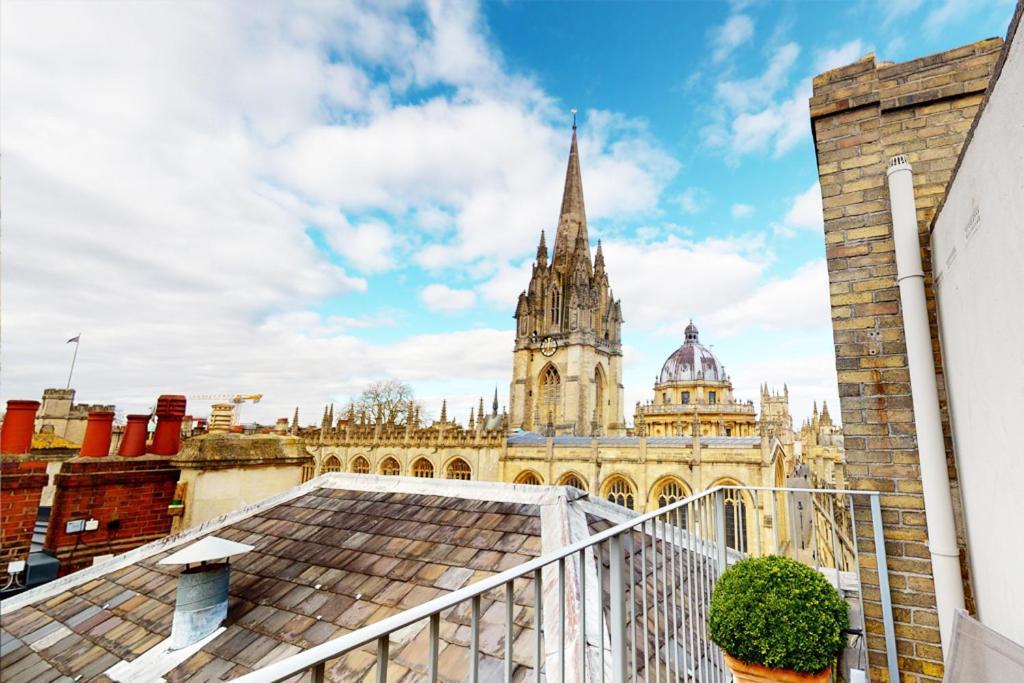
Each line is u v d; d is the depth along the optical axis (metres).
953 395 4.67
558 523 6.34
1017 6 2.58
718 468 39.25
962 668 3.35
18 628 6.74
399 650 4.76
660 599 5.62
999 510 3.54
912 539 5.04
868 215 5.86
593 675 3.96
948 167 5.59
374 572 6.30
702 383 70.56
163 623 6.07
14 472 7.80
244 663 5.12
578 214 76.50
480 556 6.11
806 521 29.50
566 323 66.12
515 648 4.42
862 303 5.71
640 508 42.06
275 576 6.71
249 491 10.78
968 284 3.88
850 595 6.79
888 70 6.11
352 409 77.19
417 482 8.73
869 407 5.47
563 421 61.59
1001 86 2.90
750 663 4.15
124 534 9.09
